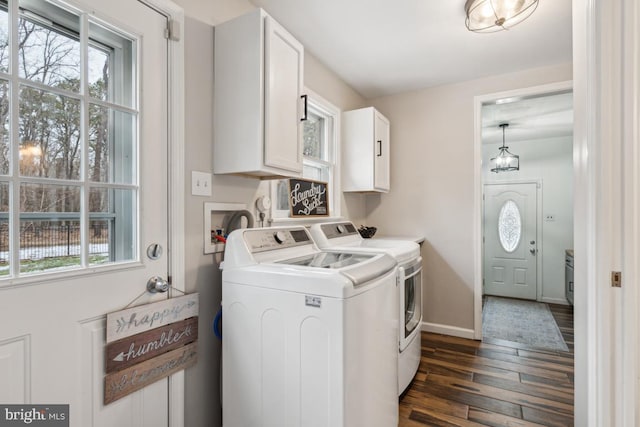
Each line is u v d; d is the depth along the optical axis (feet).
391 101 11.07
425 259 10.52
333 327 3.70
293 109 5.52
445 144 10.25
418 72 9.26
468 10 6.09
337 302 3.67
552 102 10.69
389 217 11.13
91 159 3.79
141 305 4.19
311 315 3.84
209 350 5.18
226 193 5.56
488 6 5.97
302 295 3.91
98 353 3.74
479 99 9.73
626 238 3.55
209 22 5.22
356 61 8.54
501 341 9.66
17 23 3.14
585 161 4.11
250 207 6.11
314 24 6.82
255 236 4.94
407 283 6.88
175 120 4.65
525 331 10.65
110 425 3.85
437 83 10.07
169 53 4.61
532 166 15.70
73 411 3.51
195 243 4.98
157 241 4.45
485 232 16.61
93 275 3.72
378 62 8.61
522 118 12.34
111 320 3.83
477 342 9.57
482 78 9.70
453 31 7.07
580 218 4.38
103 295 3.81
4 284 3.02
